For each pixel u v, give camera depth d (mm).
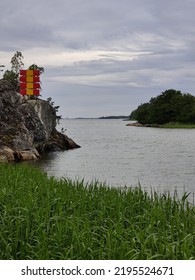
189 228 12523
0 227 11953
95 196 16266
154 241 10477
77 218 12484
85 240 10680
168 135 118938
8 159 44438
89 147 71250
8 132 47688
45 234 11367
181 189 28781
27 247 10703
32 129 54281
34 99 59531
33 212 13289
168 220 14195
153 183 31594
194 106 196875
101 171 38781
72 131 165000
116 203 15328
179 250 10164
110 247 10141
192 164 45062
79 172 37906
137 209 15734
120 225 12102
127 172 38250
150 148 69438
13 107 50625
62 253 10586
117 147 71500
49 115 61219
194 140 93375
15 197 15383
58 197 15703
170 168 41375
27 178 21406
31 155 47625
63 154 56125
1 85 51188
